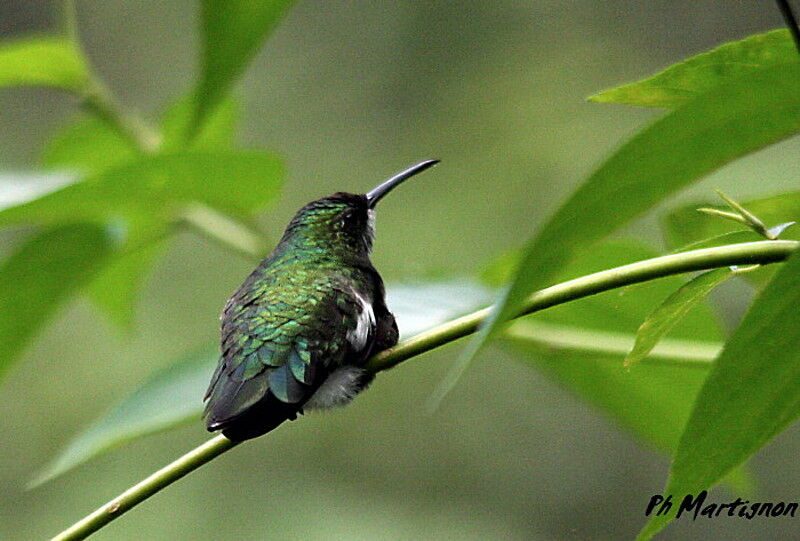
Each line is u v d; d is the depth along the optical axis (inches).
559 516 554.9
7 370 247.9
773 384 107.9
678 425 232.7
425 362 585.6
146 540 529.3
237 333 197.6
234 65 144.9
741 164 453.4
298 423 569.9
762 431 111.0
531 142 635.5
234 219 245.1
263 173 217.3
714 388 108.0
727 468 113.0
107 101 267.6
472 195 625.6
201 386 192.2
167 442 556.1
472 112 671.1
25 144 693.9
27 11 778.2
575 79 671.1
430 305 190.5
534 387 574.6
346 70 706.2
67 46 258.7
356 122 691.4
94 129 294.2
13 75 260.1
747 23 706.8
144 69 754.8
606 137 628.4
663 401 230.7
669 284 203.2
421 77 697.0
